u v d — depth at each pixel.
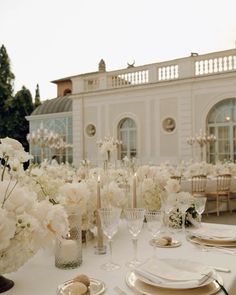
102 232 1.87
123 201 2.29
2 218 1.23
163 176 2.64
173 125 14.03
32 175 1.99
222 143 13.05
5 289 1.36
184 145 13.64
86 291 1.29
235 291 1.49
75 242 1.63
